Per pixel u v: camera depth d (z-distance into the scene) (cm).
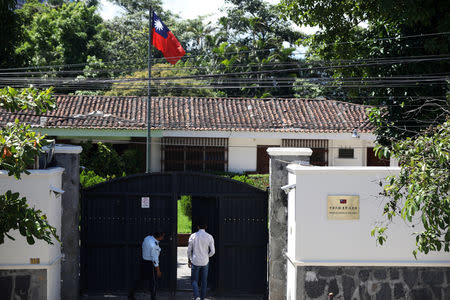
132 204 1011
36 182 848
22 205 719
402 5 1284
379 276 859
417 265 855
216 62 3619
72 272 952
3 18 1705
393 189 722
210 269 1048
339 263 853
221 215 1006
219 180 1009
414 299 859
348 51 1563
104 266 1010
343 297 859
